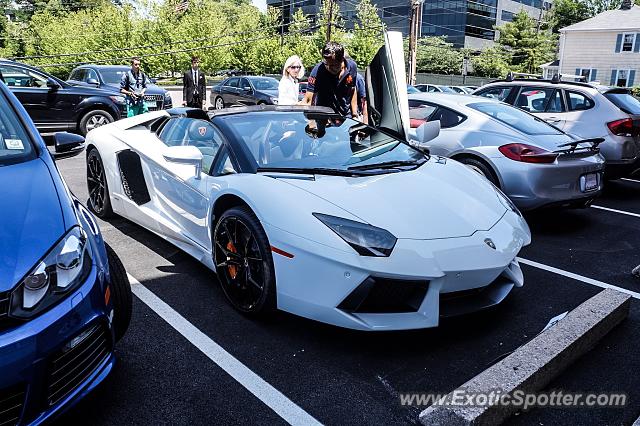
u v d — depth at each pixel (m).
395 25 70.75
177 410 2.19
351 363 2.56
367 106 4.56
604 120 6.36
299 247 2.59
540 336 2.56
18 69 9.16
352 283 2.47
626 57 36.78
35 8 61.59
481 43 70.06
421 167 3.41
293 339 2.77
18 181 2.08
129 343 2.70
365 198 2.80
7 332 1.61
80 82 11.66
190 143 3.70
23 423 1.66
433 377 2.46
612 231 4.99
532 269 3.92
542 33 56.62
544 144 4.72
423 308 2.54
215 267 3.19
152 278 3.51
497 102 5.73
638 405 2.29
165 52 29.42
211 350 2.65
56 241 1.82
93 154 4.68
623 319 3.03
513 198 4.71
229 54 34.91
